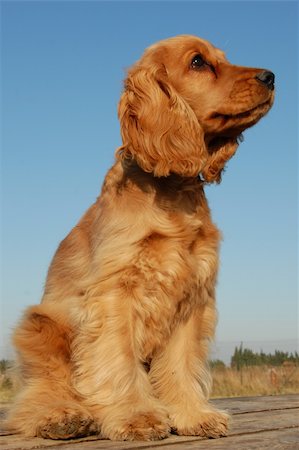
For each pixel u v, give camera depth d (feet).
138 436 4.05
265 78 4.62
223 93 4.63
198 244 4.49
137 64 4.75
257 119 4.66
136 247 4.32
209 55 4.72
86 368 4.33
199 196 4.60
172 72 4.68
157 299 4.36
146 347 4.46
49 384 4.43
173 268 4.34
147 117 4.54
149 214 4.38
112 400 4.25
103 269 4.31
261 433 4.25
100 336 4.30
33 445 3.94
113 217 4.39
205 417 4.23
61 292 4.58
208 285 4.55
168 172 4.47
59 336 4.46
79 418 4.07
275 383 10.72
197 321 4.58
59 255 4.72
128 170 4.53
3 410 4.95
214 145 4.83
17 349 4.49
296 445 3.93
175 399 4.43
